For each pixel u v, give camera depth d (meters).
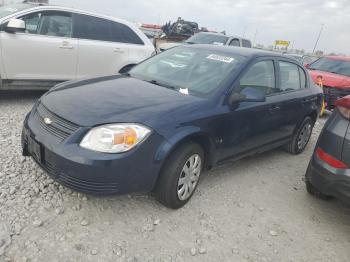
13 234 2.73
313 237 3.29
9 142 4.39
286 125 4.82
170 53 4.63
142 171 2.91
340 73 9.43
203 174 4.24
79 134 2.80
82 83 3.75
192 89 3.71
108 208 3.23
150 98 3.34
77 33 6.51
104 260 2.61
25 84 6.01
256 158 5.13
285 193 4.09
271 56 4.52
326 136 3.41
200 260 2.76
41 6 6.06
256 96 3.75
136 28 7.61
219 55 4.21
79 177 2.76
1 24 5.58
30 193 3.29
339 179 3.22
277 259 2.91
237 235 3.13
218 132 3.54
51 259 2.55
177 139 3.04
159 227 3.07
